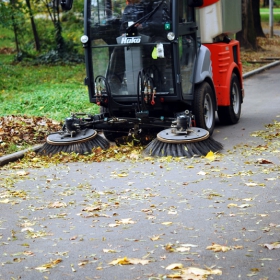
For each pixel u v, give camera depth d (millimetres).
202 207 7797
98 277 5703
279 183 8758
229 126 14047
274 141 11945
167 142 10797
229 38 14648
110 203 8164
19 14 29406
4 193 8867
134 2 11703
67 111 16203
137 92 11516
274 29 48031
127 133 12469
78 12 31859
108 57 11969
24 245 6668
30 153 11625
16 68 27016
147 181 9250
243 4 31703
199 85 12555
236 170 9656
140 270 5805
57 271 5895
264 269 5715
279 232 6723
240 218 7273
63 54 28969
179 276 5535
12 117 14891
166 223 7188
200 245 6418
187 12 12234
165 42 11578
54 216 7703
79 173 9992
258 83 22000
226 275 5602
